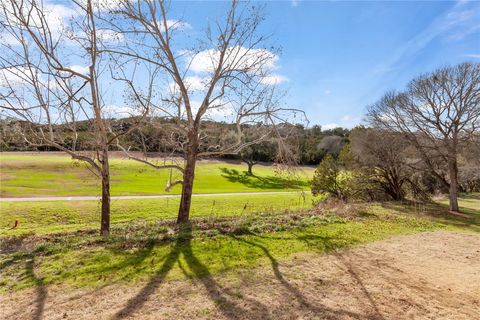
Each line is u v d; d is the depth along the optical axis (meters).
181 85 11.29
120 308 4.72
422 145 19.25
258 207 21.08
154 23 10.75
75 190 26.95
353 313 4.86
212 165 58.00
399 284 6.09
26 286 5.39
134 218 16.92
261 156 62.16
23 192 24.22
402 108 19.59
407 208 17.25
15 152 54.50
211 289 5.46
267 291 5.48
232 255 7.24
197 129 11.73
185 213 11.65
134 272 6.07
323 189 20.95
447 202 23.67
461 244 9.41
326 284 5.91
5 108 9.05
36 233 11.78
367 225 11.34
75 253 7.12
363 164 22.05
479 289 6.00
